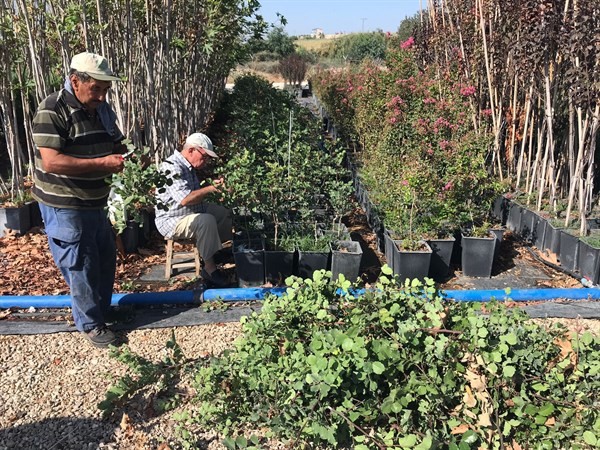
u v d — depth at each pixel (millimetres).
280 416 2576
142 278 4875
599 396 2594
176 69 7484
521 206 6141
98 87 3223
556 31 5328
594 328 4078
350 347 2455
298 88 23656
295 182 4906
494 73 7129
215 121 13648
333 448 2738
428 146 5824
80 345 3760
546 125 6551
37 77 5965
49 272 4871
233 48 8969
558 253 5398
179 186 4523
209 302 4355
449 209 5070
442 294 3064
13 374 3406
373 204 6203
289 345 2799
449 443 2410
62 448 2785
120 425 2951
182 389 3217
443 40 8477
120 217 3605
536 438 2643
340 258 4648
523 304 4414
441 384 2611
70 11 5445
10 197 5984
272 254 4641
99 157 3479
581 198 5168
